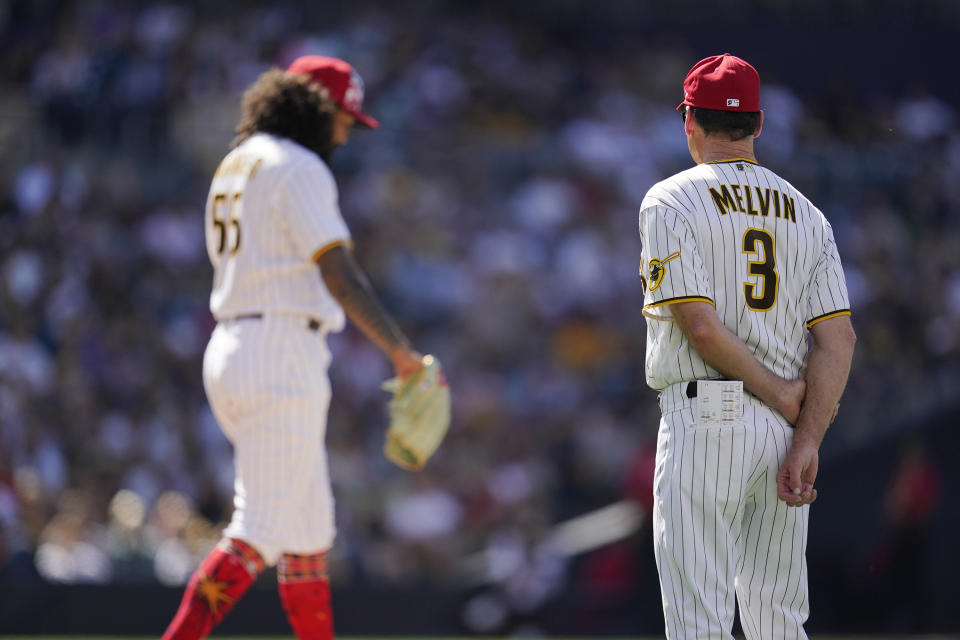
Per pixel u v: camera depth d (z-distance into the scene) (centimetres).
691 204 1272
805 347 1323
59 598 3106
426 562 4209
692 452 1250
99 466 4166
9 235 4866
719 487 1242
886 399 5059
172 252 5128
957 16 7175
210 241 1421
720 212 1273
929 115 6862
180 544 3706
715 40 7188
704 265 1266
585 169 5894
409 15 6744
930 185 6028
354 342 5041
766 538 1296
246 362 1345
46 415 4225
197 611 1298
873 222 5797
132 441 4319
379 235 5512
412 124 6128
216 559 1317
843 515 4747
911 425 4881
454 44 6662
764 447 1258
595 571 4050
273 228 1363
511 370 5300
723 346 1234
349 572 3959
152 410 4503
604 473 4953
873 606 4347
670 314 1271
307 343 1371
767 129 6159
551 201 5709
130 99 5619
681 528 1248
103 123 5556
